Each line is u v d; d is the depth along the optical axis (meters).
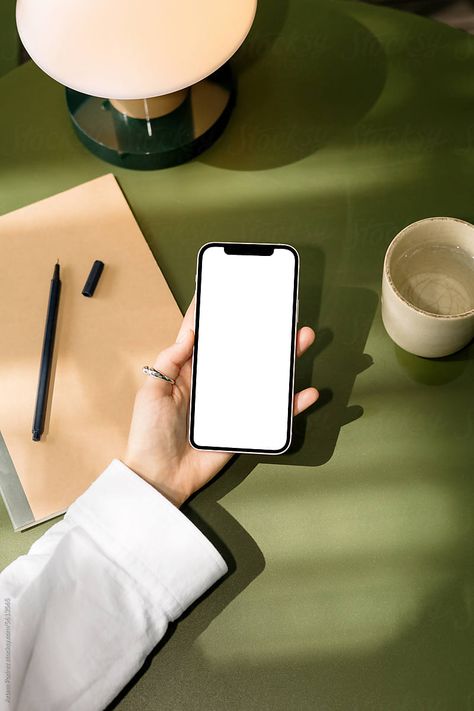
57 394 0.80
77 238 0.87
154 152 0.88
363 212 0.87
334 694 0.70
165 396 0.77
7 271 0.86
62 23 0.71
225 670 0.71
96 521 0.70
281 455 0.78
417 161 0.89
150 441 0.76
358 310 0.83
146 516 0.71
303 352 0.79
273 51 0.95
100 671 0.67
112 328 0.83
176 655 0.72
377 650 0.71
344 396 0.80
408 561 0.74
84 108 0.91
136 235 0.87
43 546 0.71
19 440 0.79
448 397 0.79
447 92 0.92
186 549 0.70
